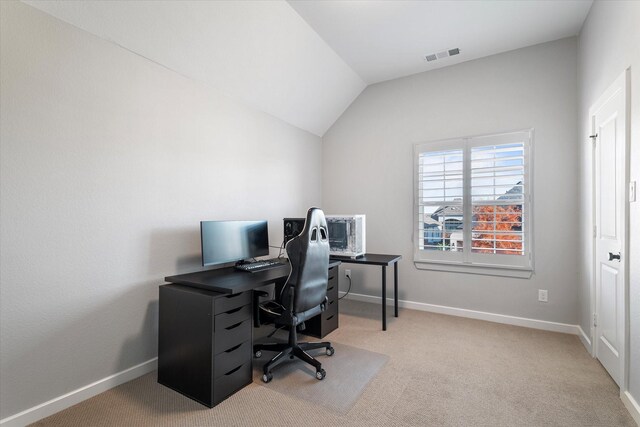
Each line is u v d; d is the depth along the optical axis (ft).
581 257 8.96
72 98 5.89
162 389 6.45
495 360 7.67
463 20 8.75
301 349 7.34
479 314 10.66
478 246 10.61
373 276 12.82
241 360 6.46
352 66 11.36
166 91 7.61
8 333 5.13
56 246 5.68
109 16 6.13
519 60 10.16
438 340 8.91
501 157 10.29
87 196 6.11
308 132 13.25
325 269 7.44
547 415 5.57
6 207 5.10
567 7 8.13
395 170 12.35
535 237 9.86
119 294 6.64
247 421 5.41
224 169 9.21
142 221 7.09
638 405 5.36
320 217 7.27
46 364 5.55
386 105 12.56
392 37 9.59
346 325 10.12
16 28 5.17
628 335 5.79
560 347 8.39
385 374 7.01
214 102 8.89
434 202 11.44
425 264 11.64
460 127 11.05
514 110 10.19
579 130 9.13
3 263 5.08
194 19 7.14
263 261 9.52
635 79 5.51
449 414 5.61
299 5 8.14
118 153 6.63
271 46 8.94
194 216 8.29
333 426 5.30
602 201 7.26
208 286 6.38
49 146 5.58
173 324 6.50
